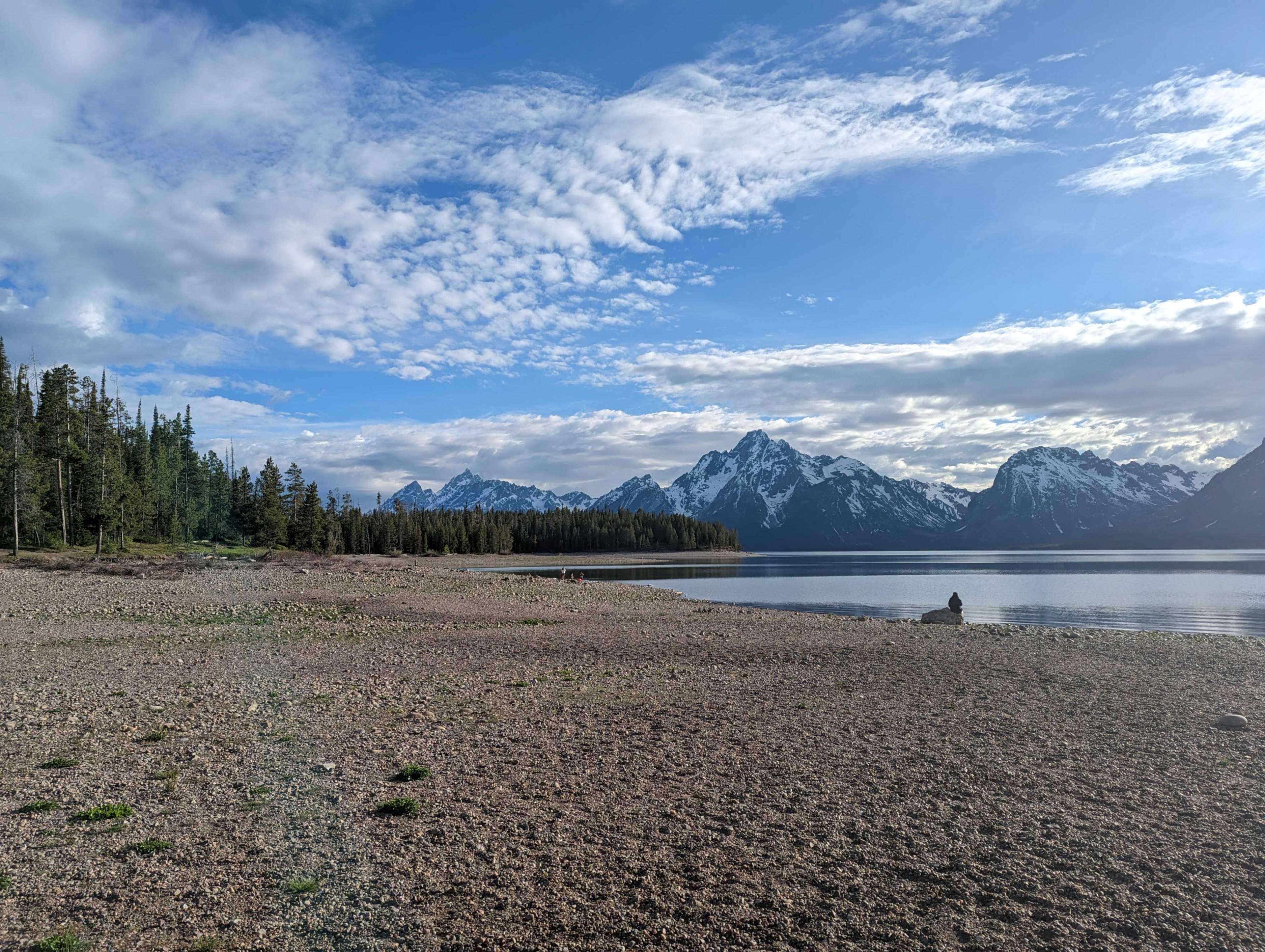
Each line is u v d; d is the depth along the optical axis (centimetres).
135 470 10606
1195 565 17850
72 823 1076
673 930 780
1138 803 1141
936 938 761
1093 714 1758
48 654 2611
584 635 3306
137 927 789
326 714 1747
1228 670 2391
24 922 800
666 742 1508
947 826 1054
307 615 3831
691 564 17212
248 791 1209
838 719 1712
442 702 1888
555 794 1197
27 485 7150
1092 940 754
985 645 3000
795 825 1062
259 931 782
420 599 4681
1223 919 791
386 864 939
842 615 4866
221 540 13412
